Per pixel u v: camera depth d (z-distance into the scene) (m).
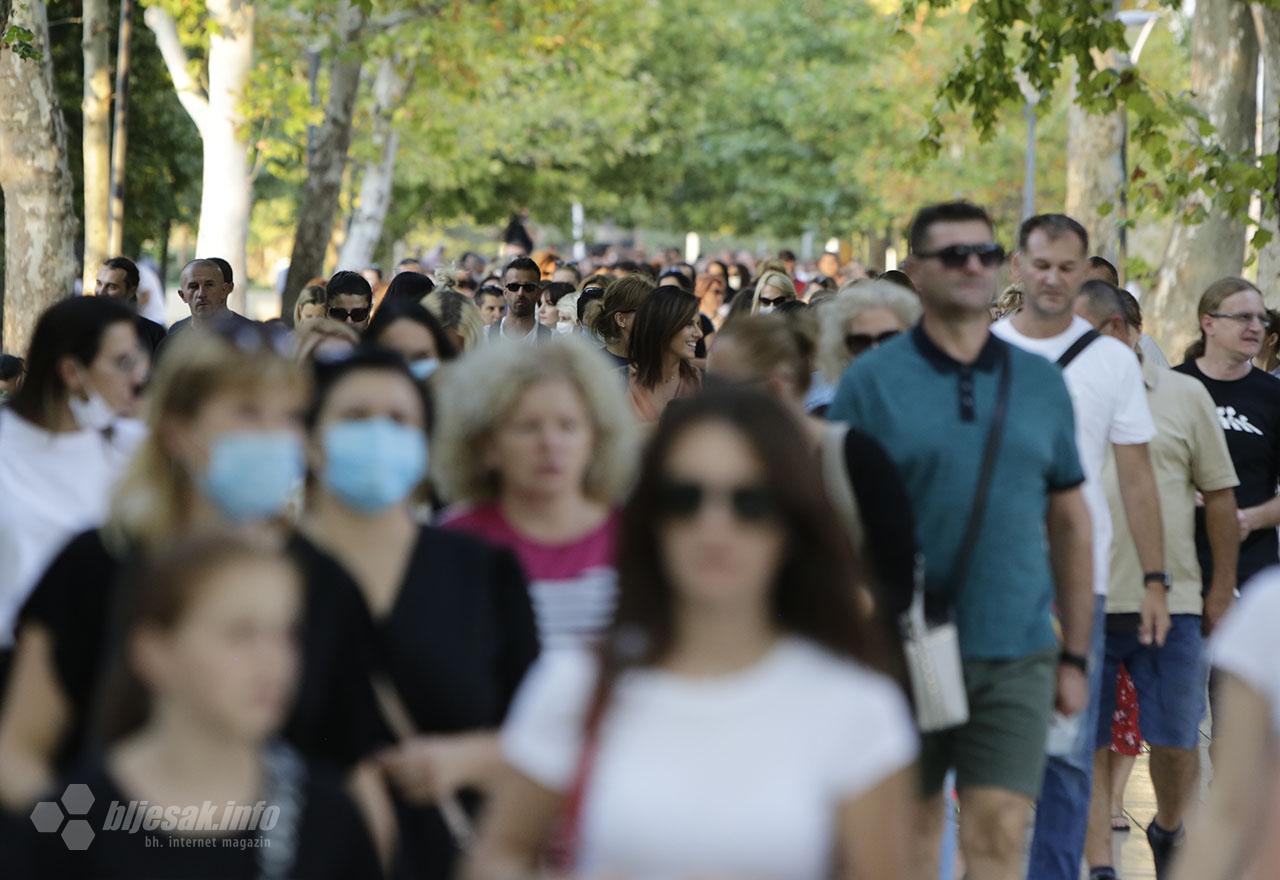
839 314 21.47
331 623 13.84
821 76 161.62
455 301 25.38
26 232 63.88
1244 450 27.84
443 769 14.33
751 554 10.71
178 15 75.44
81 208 97.75
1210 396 25.94
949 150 153.88
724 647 10.77
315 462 15.00
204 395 13.77
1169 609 25.33
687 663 10.77
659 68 169.75
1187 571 25.47
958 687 17.83
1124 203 75.12
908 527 17.36
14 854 11.05
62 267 64.12
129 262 44.72
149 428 14.00
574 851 10.66
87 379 17.55
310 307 38.75
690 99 171.88
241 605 10.88
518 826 10.92
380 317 21.47
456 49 95.50
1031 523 18.78
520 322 42.91
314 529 15.16
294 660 11.31
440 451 16.75
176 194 109.69
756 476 10.70
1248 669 10.48
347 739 13.97
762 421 10.82
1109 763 25.30
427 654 14.79
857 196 176.88
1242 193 48.94
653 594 10.88
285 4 101.88
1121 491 22.81
